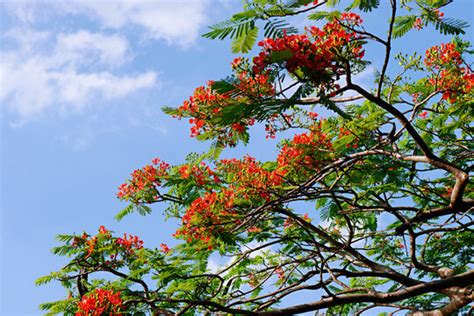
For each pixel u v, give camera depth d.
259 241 8.20
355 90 5.20
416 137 5.96
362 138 7.17
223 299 7.75
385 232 8.13
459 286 6.93
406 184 7.38
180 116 6.20
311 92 4.70
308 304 6.92
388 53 5.17
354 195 7.09
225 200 7.05
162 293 8.02
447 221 6.92
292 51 4.73
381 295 6.94
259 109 4.58
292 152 7.04
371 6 4.91
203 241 7.59
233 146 6.36
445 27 5.46
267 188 7.06
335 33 4.86
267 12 4.54
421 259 8.30
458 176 6.04
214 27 4.45
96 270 8.17
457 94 7.02
